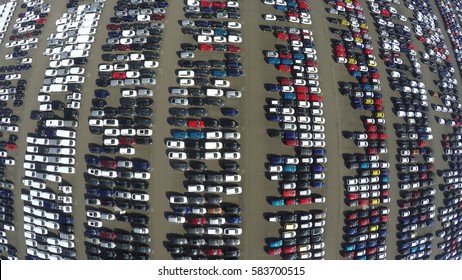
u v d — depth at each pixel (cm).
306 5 7331
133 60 6612
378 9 7781
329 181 6494
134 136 6312
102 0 7238
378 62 7356
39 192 6481
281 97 6606
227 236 6178
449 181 7350
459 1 9425
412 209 6944
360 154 6706
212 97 6444
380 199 6694
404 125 7069
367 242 6600
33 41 7294
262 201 6238
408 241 6900
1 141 6862
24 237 6638
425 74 7750
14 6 7869
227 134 6272
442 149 7481
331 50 7100
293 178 6322
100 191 6244
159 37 6762
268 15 6981
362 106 6888
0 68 7331
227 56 6662
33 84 6969
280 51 6800
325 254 6431
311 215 6325
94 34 6938
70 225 6366
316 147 6519
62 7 7506
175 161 6238
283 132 6406
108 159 6325
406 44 7719
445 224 7275
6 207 6744
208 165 6244
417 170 7025
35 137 6631
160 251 6156
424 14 8375
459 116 7831
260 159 6312
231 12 6956
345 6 7525
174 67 6569
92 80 6644
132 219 6159
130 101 6381
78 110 6556
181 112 6325
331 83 6881
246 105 6475
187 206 6153
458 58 8369
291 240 6219
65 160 6388
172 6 6981
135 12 6938
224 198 6212
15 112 6919
